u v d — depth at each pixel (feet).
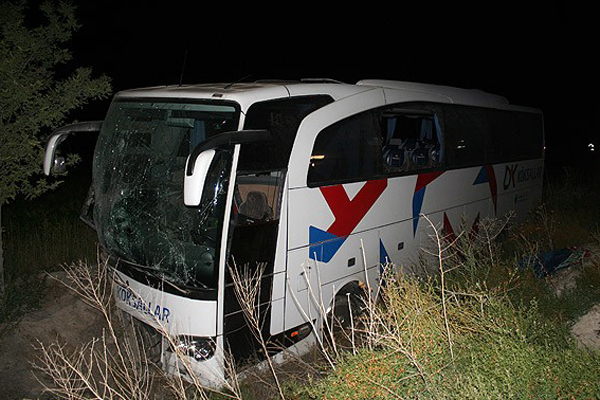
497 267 19.86
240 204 16.61
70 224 32.24
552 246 26.71
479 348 13.07
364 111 20.42
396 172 22.08
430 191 24.20
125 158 18.13
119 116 18.72
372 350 13.43
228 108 16.26
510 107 32.12
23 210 36.52
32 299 22.24
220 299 15.56
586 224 31.19
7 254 25.26
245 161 16.05
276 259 17.03
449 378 12.01
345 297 20.20
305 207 17.88
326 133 18.72
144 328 17.74
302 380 16.51
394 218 21.99
